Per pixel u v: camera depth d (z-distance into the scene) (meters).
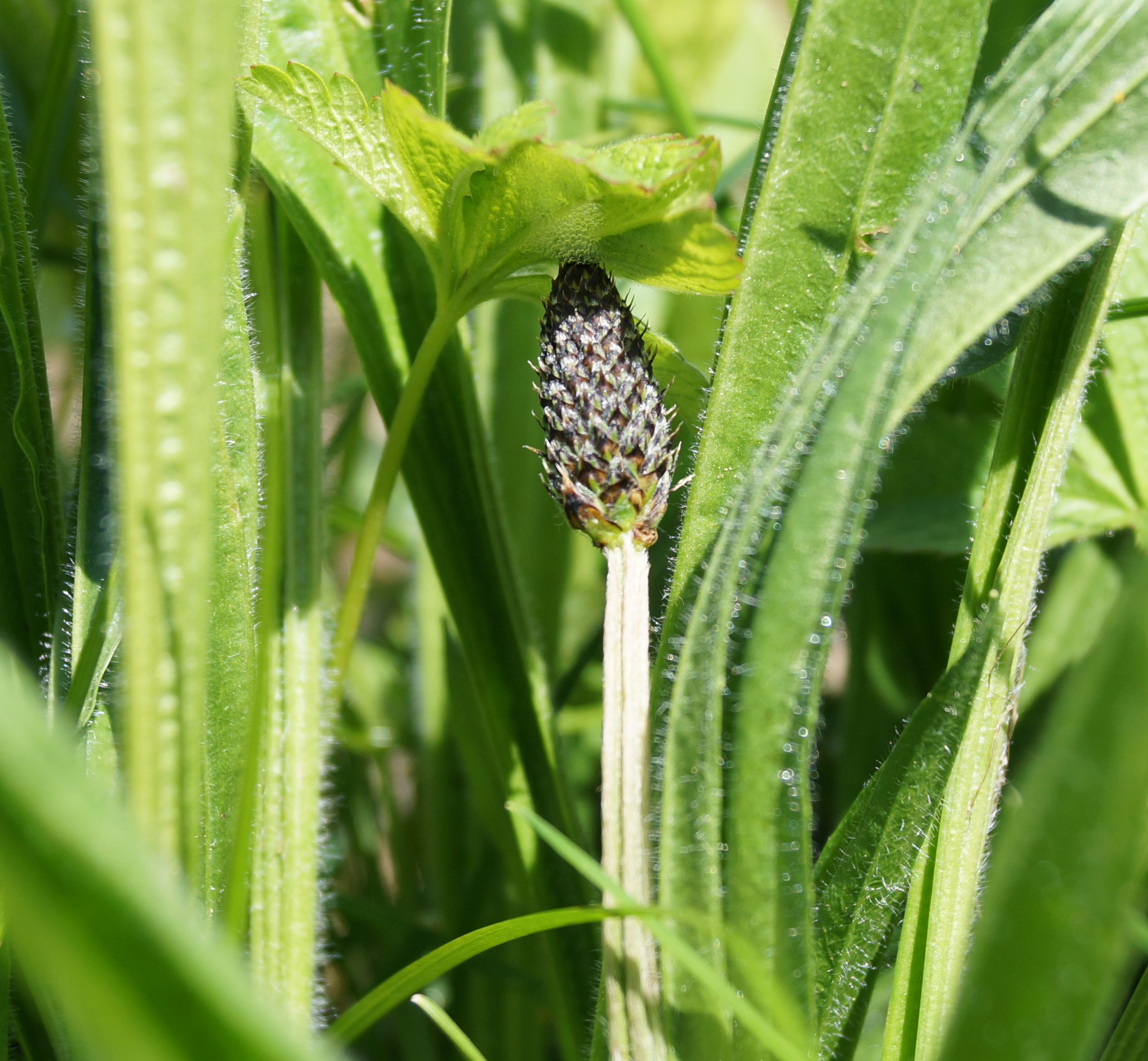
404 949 0.23
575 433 0.18
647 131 0.36
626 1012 0.17
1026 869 0.15
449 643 0.23
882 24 0.19
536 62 0.28
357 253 0.21
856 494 0.17
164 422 0.15
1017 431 0.19
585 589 0.33
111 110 0.15
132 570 0.16
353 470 0.33
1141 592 0.15
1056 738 0.15
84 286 0.19
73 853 0.12
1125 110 0.18
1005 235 0.18
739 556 0.17
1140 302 0.20
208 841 0.18
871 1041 0.22
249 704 0.18
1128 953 0.15
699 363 0.33
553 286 0.18
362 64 0.20
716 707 0.17
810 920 0.17
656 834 0.18
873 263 0.17
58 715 0.18
